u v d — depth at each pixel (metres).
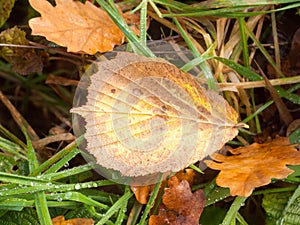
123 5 0.35
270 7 0.36
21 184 0.29
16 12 0.39
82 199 0.30
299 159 0.30
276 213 0.31
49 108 0.42
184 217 0.30
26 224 0.31
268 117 0.35
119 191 0.32
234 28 0.35
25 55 0.36
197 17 0.35
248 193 0.29
